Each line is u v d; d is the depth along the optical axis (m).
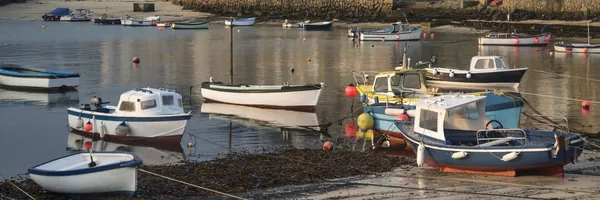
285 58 116.00
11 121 65.38
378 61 112.44
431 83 84.06
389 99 62.47
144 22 190.75
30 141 57.56
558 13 169.88
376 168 45.88
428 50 128.50
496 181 41.53
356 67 104.31
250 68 103.06
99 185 39.84
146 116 56.16
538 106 70.44
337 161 48.09
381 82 66.62
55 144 56.53
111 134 57.50
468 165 43.00
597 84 86.00
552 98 75.38
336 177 43.88
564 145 40.69
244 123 64.06
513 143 43.22
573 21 163.62
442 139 44.91
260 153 51.66
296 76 94.44
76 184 39.84
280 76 94.56
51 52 124.12
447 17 180.12
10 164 50.28
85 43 141.50
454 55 120.25
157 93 57.56
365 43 143.00
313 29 177.50
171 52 125.38
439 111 45.25
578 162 46.41
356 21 189.62
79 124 59.22
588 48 121.50
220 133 60.03
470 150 42.31
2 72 84.88
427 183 41.69
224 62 110.31
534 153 40.88
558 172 42.09
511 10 173.38
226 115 67.75
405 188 40.81
